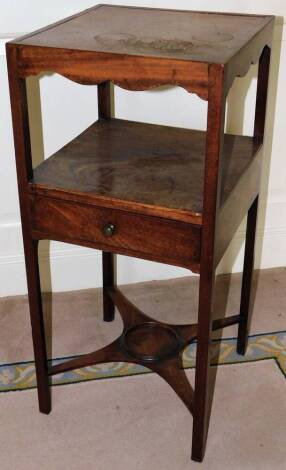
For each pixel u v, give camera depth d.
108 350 1.48
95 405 1.44
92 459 1.31
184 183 1.18
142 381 1.51
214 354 1.58
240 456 1.32
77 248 1.76
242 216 1.29
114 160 1.27
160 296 1.79
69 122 1.60
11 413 1.42
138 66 1.01
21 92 1.10
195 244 1.11
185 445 1.35
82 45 1.06
